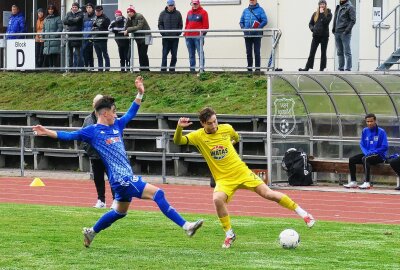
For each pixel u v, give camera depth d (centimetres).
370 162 4612
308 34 5891
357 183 4888
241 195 4344
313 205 4009
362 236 2942
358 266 2355
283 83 4806
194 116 5322
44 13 7162
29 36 6500
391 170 4588
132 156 5347
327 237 2911
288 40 5919
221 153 2683
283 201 2686
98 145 2509
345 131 4969
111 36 6138
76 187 4816
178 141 2688
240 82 5728
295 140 4916
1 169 5675
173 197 4322
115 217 2572
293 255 2519
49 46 6331
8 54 6462
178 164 5219
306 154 4825
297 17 5906
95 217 3422
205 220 3362
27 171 5538
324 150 5019
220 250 2603
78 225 3169
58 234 2925
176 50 5900
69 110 5809
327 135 5003
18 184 4966
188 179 5016
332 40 5872
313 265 2352
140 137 5288
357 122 4934
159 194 2502
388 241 2830
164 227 3127
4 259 2419
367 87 4775
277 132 4806
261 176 4766
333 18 5644
